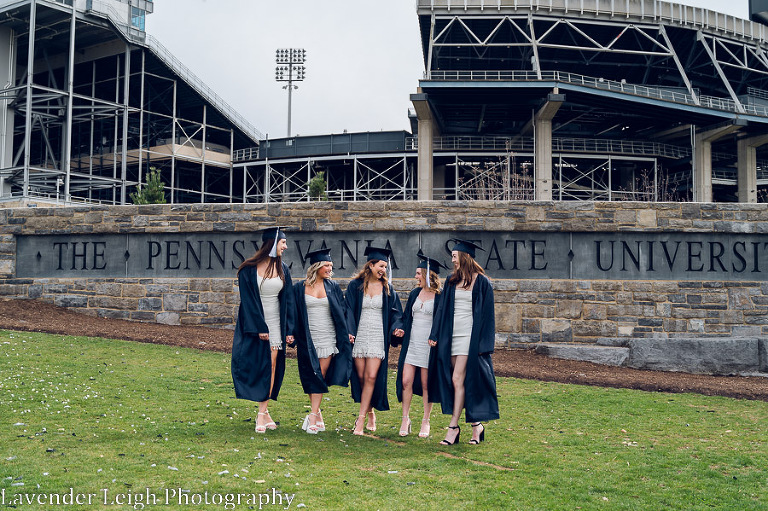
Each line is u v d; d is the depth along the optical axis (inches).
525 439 321.7
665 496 243.3
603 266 593.9
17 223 661.3
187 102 2272.4
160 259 636.1
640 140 2237.9
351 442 304.5
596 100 1953.7
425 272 321.7
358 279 328.2
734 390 461.4
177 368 455.8
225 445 285.4
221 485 232.4
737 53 2561.5
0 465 246.4
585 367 536.1
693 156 2233.0
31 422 309.3
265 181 2186.3
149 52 1998.0
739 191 2277.3
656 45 2348.7
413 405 404.2
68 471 242.2
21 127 2063.2
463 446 306.0
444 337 310.7
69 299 647.8
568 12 2156.7
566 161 2193.7
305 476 248.4
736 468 282.7
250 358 311.1
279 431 317.4
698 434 340.5
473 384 306.8
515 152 2050.9
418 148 1920.5
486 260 595.5
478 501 228.2
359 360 325.1
